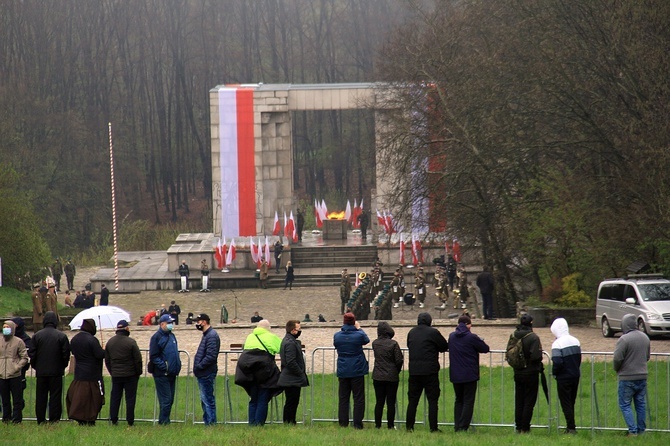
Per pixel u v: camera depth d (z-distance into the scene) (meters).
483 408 83.75
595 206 157.12
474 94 174.75
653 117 142.88
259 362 75.88
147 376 105.88
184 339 138.75
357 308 175.50
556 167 172.12
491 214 175.12
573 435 72.06
